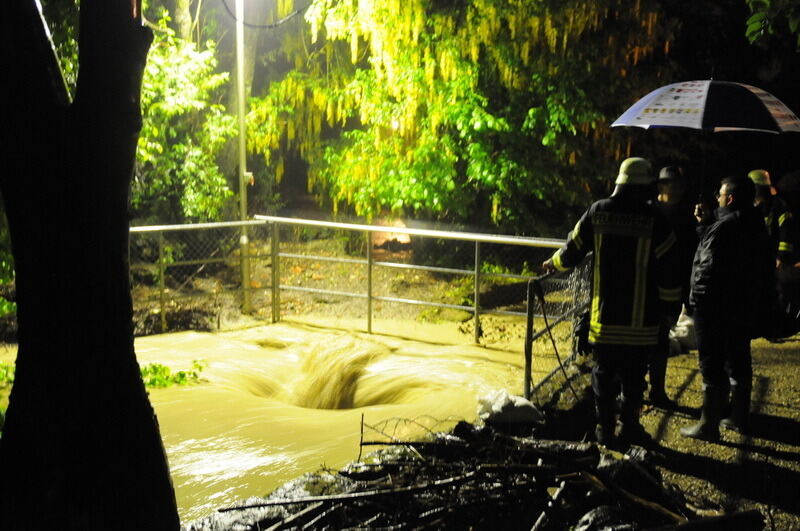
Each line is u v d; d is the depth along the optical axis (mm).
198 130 11570
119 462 3561
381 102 11672
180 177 11156
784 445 5598
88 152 3359
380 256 13188
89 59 3340
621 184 5332
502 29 11477
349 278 11789
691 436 5742
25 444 3510
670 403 6398
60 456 3500
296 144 13359
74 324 3449
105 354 3516
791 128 6109
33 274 3436
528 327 6047
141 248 11492
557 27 11266
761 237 5586
